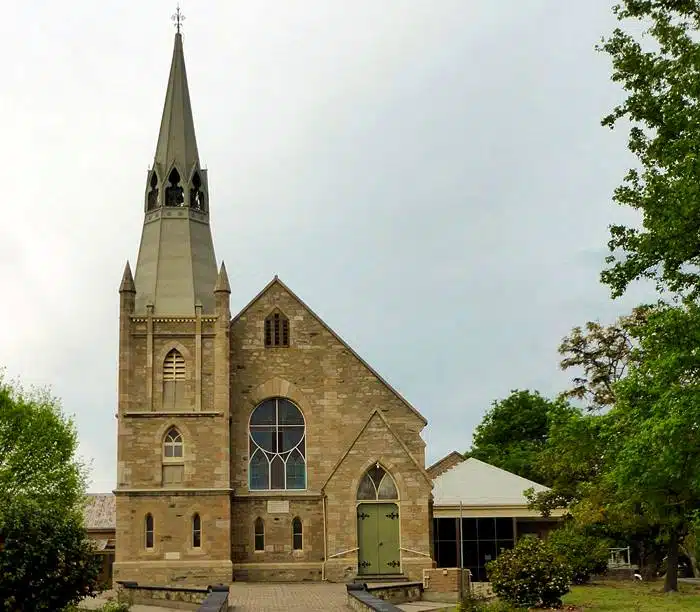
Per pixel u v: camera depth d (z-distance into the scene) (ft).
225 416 183.01
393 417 191.21
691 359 101.65
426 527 179.63
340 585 171.83
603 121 101.09
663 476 115.34
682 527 157.48
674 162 97.40
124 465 179.83
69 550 98.22
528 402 324.80
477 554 208.64
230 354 191.83
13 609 93.30
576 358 211.41
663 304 109.81
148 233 199.62
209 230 202.90
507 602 124.16
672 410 103.81
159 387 183.62
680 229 96.99
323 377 192.54
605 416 143.33
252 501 186.19
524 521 220.84
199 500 179.52
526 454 301.43
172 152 203.31
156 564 176.14
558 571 127.85
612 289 104.47
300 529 186.29
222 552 177.88
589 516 169.78
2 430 213.66
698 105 95.71
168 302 189.78
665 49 99.14
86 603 141.08
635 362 160.66
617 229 104.88
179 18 215.31
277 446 189.98
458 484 212.23
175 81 209.67
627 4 99.09
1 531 94.43
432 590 152.97
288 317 194.29
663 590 157.17
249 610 128.77
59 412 227.61
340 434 190.70
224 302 187.52
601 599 138.62
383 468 182.19
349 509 180.24
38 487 214.07
